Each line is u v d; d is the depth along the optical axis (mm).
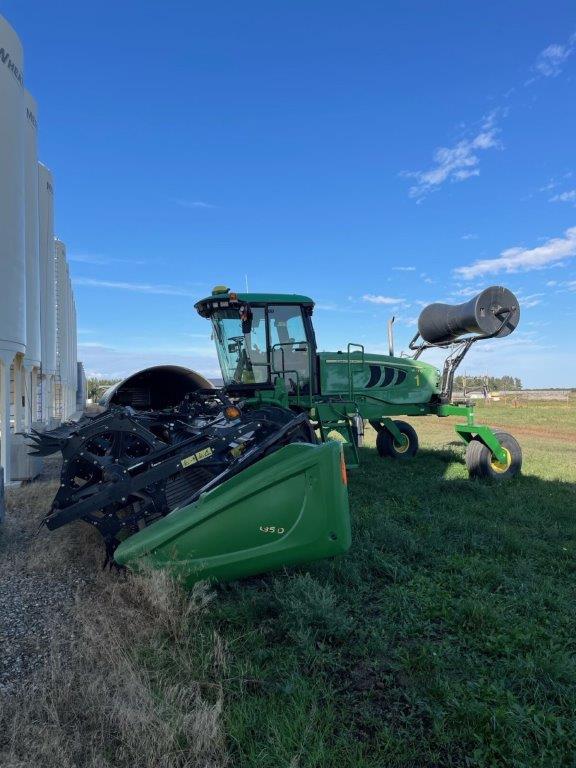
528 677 2891
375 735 2455
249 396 8352
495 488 7859
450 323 9703
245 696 2711
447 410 9734
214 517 3648
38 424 11305
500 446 8750
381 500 7035
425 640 3338
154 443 4266
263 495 3670
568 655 3113
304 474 3684
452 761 2320
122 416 4238
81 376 44094
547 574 4527
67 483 4254
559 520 6164
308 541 3650
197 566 3617
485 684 2828
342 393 9180
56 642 3236
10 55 9148
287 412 6602
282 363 8375
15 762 2188
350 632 3377
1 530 5621
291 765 2148
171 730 2328
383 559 4613
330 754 2277
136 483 4125
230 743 2387
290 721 2482
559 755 2334
